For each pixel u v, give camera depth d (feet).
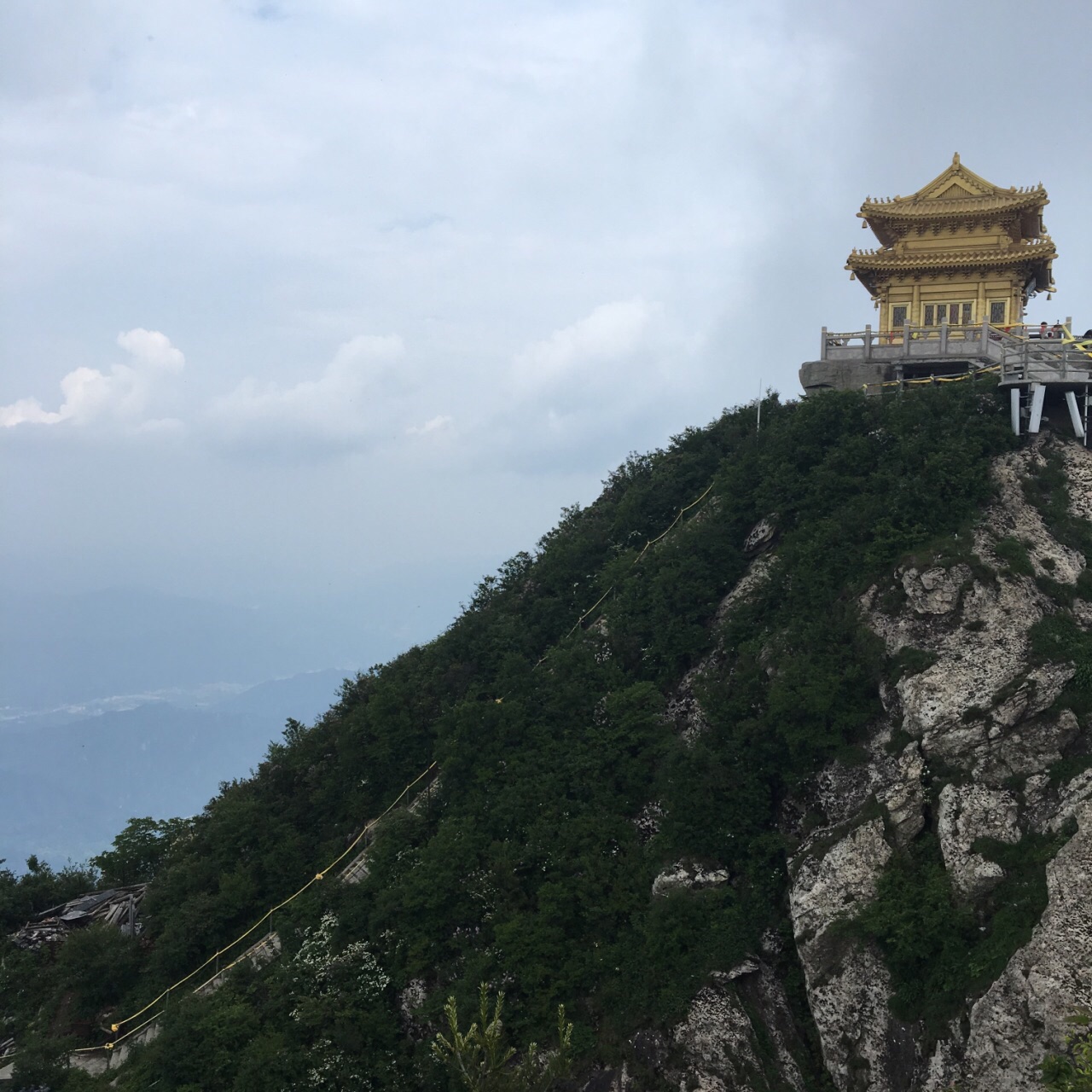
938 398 136.15
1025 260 161.89
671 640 134.72
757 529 141.28
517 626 156.15
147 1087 109.19
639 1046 98.68
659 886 109.50
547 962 106.52
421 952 113.19
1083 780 93.66
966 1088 81.97
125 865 155.33
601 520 171.63
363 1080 104.68
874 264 167.02
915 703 105.40
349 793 145.18
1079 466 126.72
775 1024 99.19
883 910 94.32
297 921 125.18
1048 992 79.41
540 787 123.95
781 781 113.80
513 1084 68.39
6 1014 128.98
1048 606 111.04
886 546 120.78
